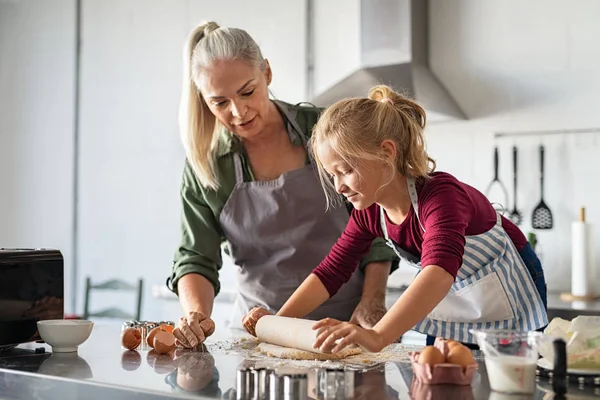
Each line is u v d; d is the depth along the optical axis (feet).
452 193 4.97
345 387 3.67
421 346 5.32
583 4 10.88
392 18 11.18
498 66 11.40
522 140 11.26
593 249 10.69
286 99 13.03
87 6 14.85
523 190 11.25
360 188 4.90
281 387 3.63
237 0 13.46
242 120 5.91
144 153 14.28
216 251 6.61
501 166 11.38
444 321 5.71
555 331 4.22
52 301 5.50
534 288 5.60
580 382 4.00
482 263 5.42
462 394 3.72
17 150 15.48
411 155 5.08
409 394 3.71
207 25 6.19
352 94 11.21
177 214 13.96
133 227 14.37
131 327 5.34
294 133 6.44
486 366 4.10
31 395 4.34
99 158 14.71
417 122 5.34
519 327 5.56
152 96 14.21
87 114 14.85
